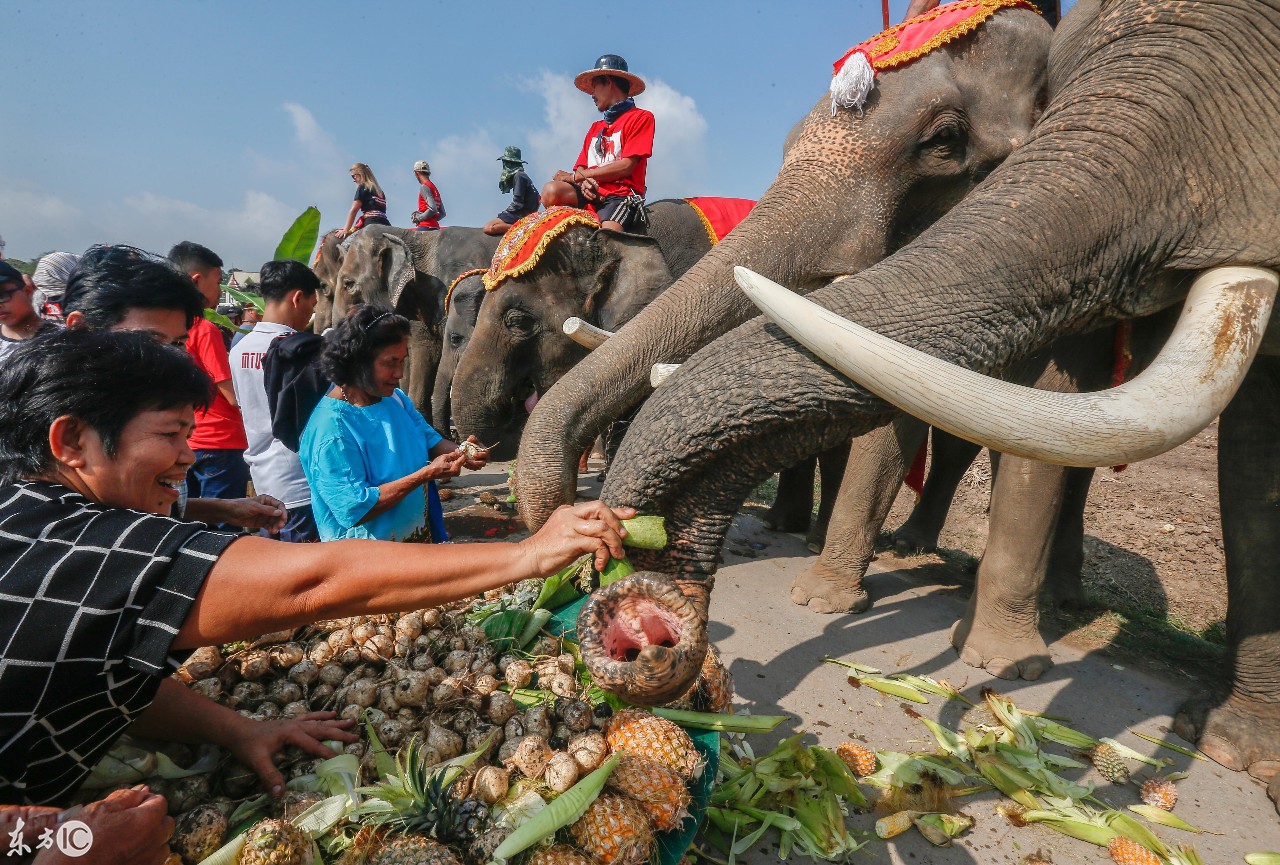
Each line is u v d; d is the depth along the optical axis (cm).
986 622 330
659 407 171
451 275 743
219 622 112
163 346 124
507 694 189
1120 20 205
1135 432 146
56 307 407
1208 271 180
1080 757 265
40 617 106
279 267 354
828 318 147
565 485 315
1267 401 261
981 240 173
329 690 196
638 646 148
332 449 258
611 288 529
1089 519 641
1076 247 174
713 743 197
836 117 322
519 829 143
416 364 770
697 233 580
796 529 535
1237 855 221
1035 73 315
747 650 331
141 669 110
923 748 260
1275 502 264
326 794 158
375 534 280
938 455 502
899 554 496
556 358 539
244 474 428
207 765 165
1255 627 269
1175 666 347
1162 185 180
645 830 156
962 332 165
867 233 314
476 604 246
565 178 551
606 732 184
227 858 131
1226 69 182
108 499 121
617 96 553
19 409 113
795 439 163
